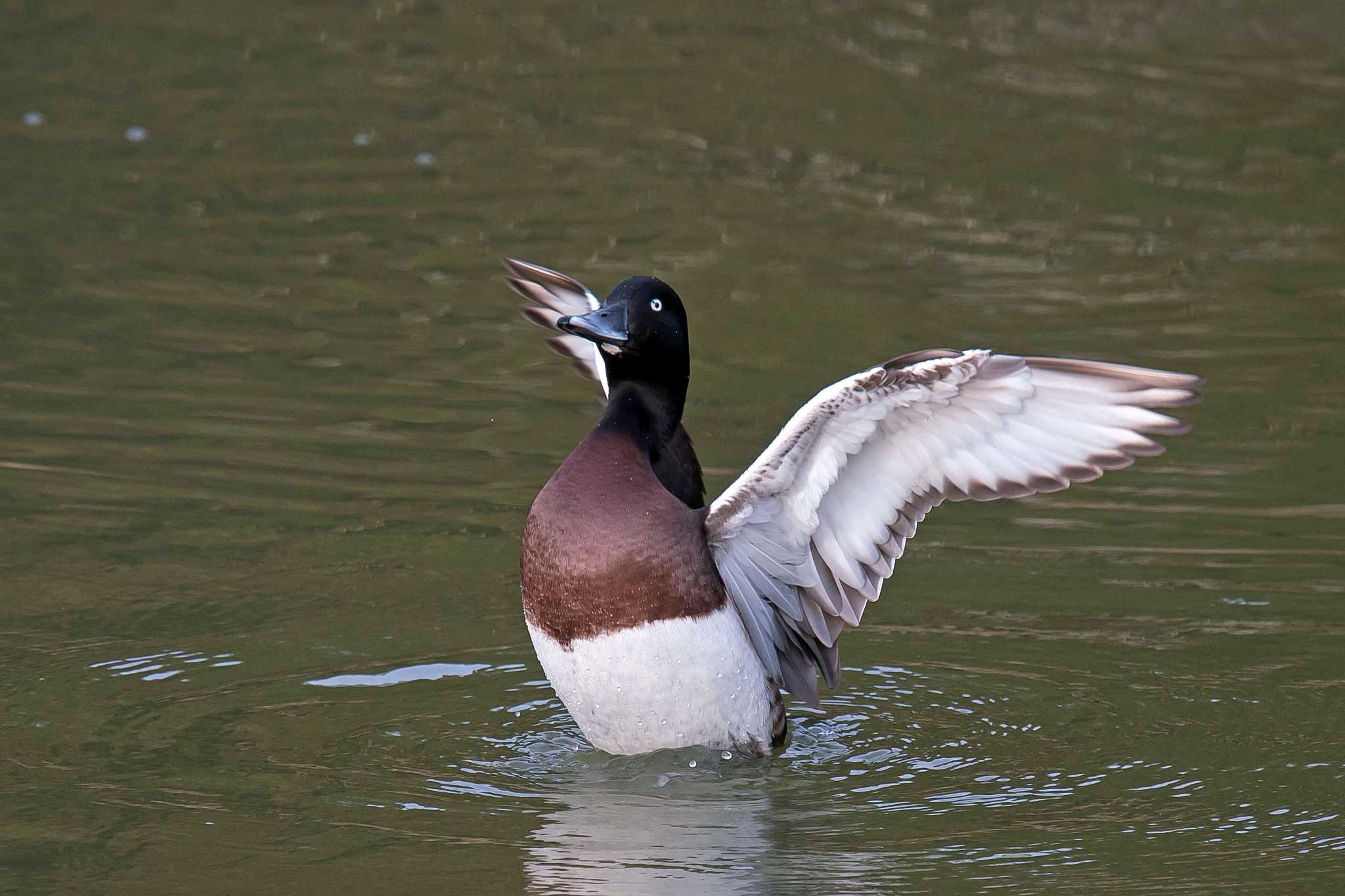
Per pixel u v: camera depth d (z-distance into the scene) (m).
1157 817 8.05
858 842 7.77
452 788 8.32
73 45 23.00
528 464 12.82
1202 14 24.20
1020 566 11.27
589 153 19.89
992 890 7.28
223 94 21.53
